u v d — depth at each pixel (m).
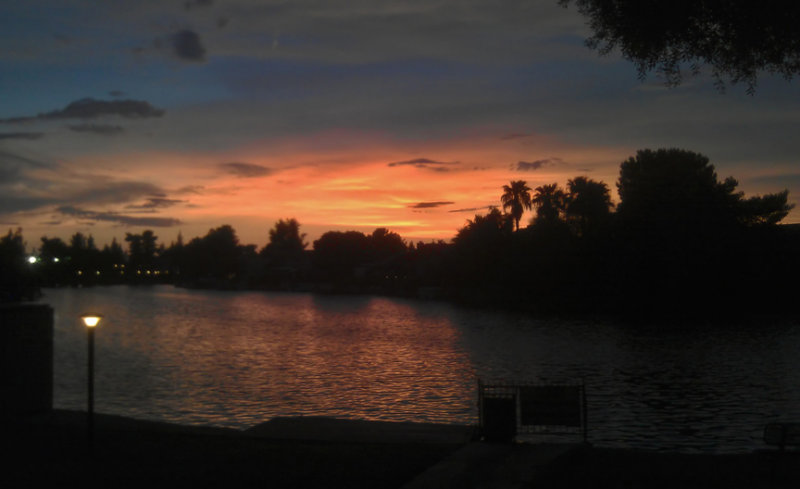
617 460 11.46
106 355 45.97
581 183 85.44
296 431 13.80
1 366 14.19
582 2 13.67
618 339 49.12
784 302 65.19
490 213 94.25
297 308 98.31
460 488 9.24
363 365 38.94
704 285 64.25
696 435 20.58
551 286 77.00
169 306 108.06
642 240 65.56
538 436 18.61
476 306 86.12
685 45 13.15
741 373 33.44
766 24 12.09
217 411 26.08
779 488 9.76
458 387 30.91
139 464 10.60
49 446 11.73
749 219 67.19
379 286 137.38
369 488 9.40
